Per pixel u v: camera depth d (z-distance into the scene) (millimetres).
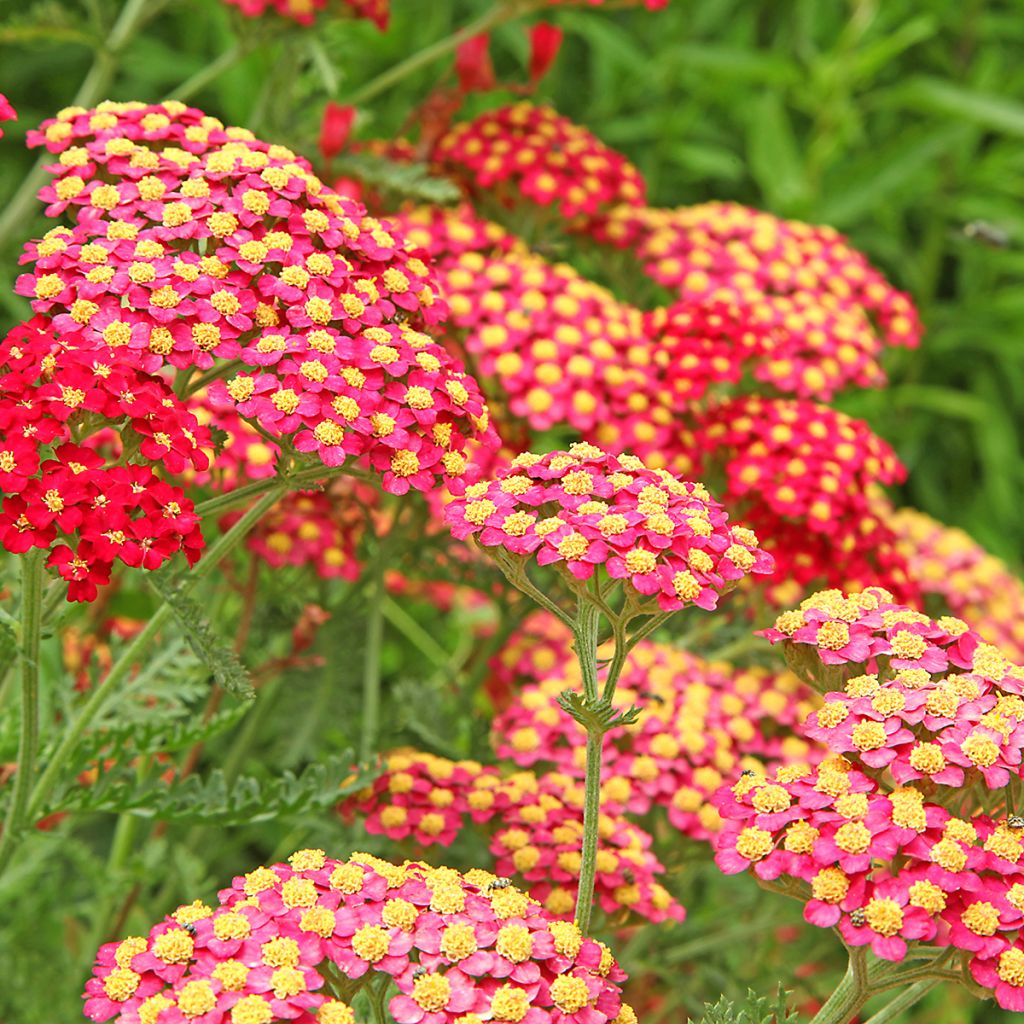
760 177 6676
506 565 2721
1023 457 7699
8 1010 4223
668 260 4734
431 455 2812
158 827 4449
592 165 4652
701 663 4082
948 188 7160
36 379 2643
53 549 2504
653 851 3842
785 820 2527
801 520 4055
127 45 4750
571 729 3748
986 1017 5738
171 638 3873
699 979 4332
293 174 3088
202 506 2912
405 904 2492
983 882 2432
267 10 4594
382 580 4297
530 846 3297
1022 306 6824
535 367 3971
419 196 4340
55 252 2922
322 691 4406
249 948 2410
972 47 7109
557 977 2418
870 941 2359
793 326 4434
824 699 2695
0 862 3211
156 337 2775
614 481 2727
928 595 4898
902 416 7160
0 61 6531
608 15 7152
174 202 3023
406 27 6594
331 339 2830
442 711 4508
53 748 3486
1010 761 2506
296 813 3328
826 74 6566
